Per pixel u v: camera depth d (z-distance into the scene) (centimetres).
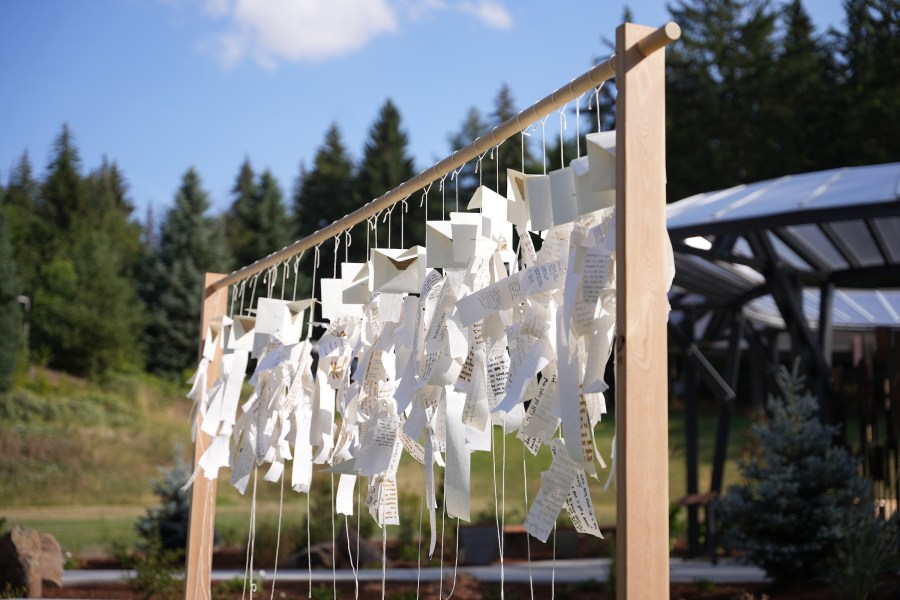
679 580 787
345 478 341
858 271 893
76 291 3045
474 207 262
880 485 805
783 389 782
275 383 385
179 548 980
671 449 1859
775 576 710
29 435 1945
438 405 267
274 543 1046
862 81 2511
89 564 987
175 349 3191
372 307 326
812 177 866
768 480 705
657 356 185
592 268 195
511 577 839
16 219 3972
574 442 194
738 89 2562
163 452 1961
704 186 2503
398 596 716
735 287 1004
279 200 3622
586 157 202
